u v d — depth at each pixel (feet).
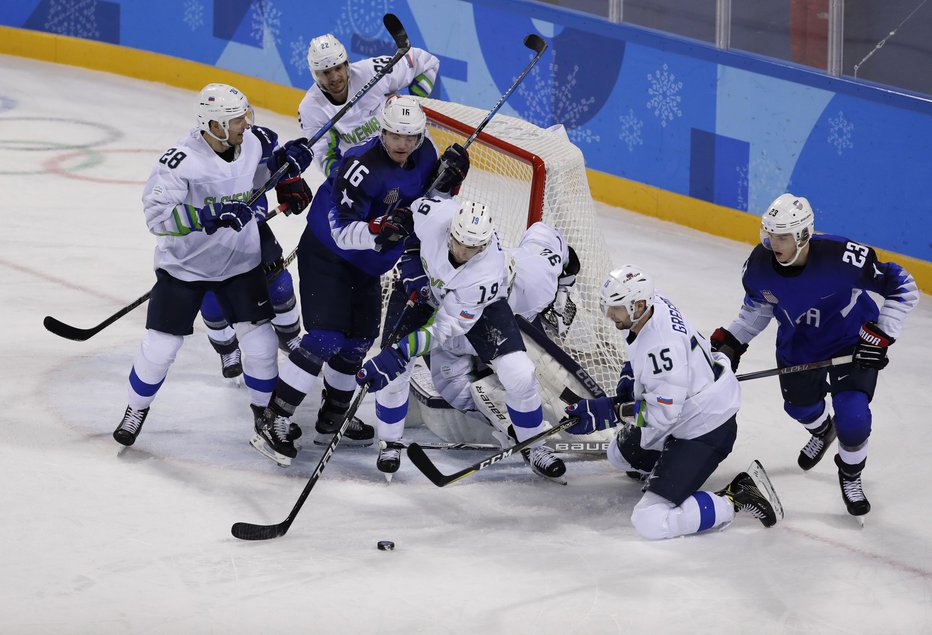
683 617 46.96
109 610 45.55
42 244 90.63
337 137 72.74
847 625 46.98
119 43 143.54
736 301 86.79
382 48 123.44
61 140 118.83
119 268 86.43
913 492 59.06
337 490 57.21
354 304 59.41
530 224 66.54
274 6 130.00
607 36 107.14
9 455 58.13
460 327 54.49
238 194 56.75
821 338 55.26
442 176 57.11
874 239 92.73
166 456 59.36
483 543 52.49
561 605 47.44
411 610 46.62
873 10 90.99
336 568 49.57
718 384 53.47
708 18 101.60
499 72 115.96
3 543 50.01
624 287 51.13
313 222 58.80
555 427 55.16
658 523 52.90
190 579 48.11
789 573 50.75
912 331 82.53
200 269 56.85
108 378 68.18
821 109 93.91
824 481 60.23
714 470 55.57
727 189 101.86
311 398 68.44
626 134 108.06
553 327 63.72
